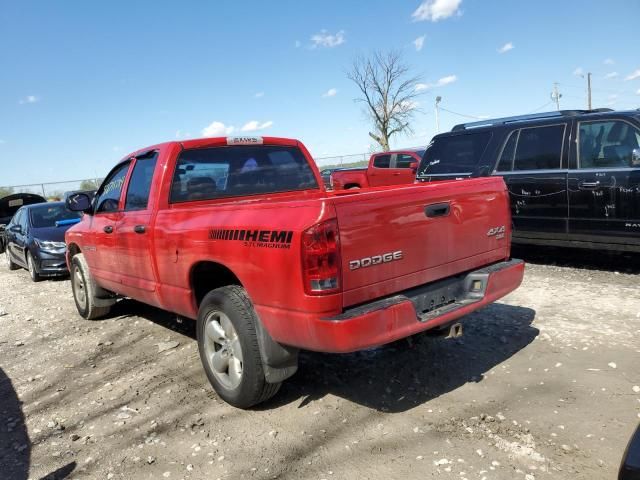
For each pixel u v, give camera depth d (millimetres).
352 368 4363
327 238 2922
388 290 3258
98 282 6105
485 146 7816
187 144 4656
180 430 3568
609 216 6480
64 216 11234
